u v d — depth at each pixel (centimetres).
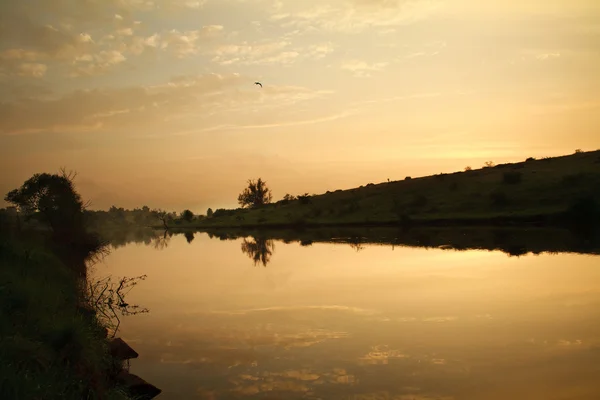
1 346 767
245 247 4822
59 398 734
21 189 4006
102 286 2239
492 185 7600
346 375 1001
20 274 1366
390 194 9044
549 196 6306
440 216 6638
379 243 4316
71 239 4091
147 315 1661
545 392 898
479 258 2922
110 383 932
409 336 1294
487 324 1399
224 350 1202
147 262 3619
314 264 3030
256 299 1912
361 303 1756
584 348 1154
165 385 968
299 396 896
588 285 1962
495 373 998
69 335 906
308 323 1471
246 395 907
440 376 984
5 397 658
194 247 5275
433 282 2164
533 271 2356
